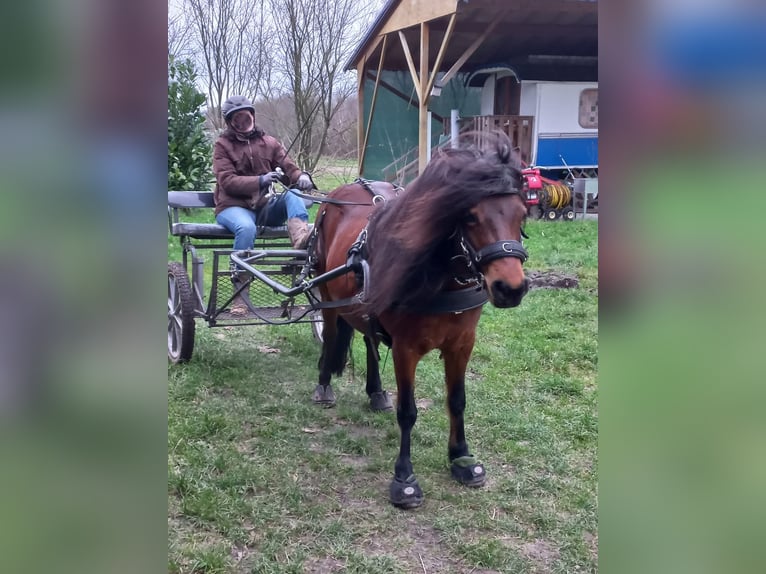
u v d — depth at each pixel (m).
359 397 4.27
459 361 3.07
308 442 3.58
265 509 2.87
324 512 2.89
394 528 2.80
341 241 3.50
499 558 2.58
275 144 4.67
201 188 10.86
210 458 3.27
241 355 4.96
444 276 2.69
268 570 2.47
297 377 4.59
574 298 6.41
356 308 3.23
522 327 5.55
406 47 11.29
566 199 11.27
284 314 4.43
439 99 14.77
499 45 13.23
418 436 3.64
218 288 4.54
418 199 2.62
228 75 14.74
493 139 2.63
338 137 15.77
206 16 14.32
